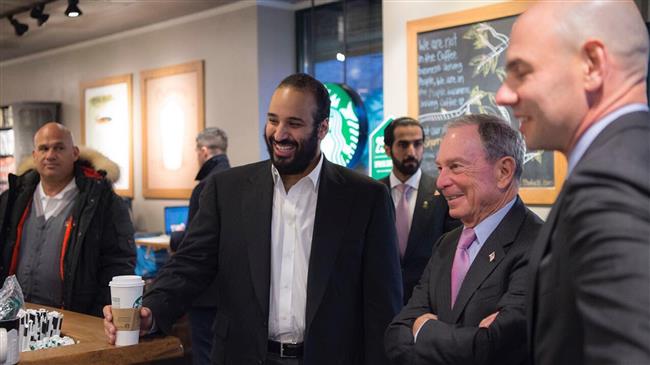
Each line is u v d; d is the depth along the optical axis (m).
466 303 1.69
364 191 2.19
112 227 3.19
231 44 6.36
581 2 0.99
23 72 9.17
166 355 1.95
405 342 1.72
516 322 1.55
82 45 8.13
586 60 0.99
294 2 6.27
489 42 4.23
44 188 3.26
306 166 2.09
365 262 2.16
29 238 3.24
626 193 0.88
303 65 6.39
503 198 1.72
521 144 1.74
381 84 5.77
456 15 4.37
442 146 1.76
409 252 3.22
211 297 3.82
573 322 0.95
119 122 7.64
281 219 2.15
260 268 2.09
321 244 2.10
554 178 3.99
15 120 8.51
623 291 0.84
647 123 0.97
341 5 6.04
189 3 6.25
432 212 3.24
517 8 4.09
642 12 3.77
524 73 1.03
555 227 1.02
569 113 1.01
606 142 0.96
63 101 8.50
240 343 2.11
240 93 6.30
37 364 1.73
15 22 6.67
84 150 3.31
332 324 2.08
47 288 3.17
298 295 2.10
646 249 0.84
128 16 6.76
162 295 2.07
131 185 7.52
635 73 0.99
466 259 1.77
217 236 2.20
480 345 1.57
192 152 6.79
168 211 6.64
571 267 0.93
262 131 6.16
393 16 4.71
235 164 6.38
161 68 7.08
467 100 4.35
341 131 5.32
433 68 4.52
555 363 0.98
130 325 1.88
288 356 2.08
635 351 0.81
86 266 3.11
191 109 6.77
